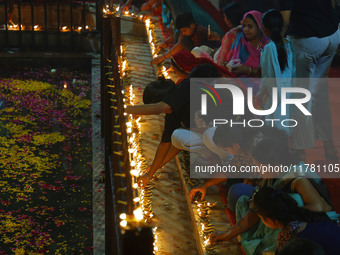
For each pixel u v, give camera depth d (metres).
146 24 10.22
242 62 6.33
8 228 7.16
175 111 4.88
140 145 6.05
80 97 11.94
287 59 5.89
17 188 8.16
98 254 6.54
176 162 5.72
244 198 4.38
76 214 7.57
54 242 6.93
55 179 8.50
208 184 4.84
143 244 2.98
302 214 3.61
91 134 10.17
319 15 6.12
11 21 14.53
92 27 14.73
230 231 4.22
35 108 11.20
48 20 14.68
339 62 10.37
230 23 6.97
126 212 3.85
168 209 4.96
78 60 13.93
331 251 3.50
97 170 8.73
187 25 7.52
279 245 3.73
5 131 10.05
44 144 9.65
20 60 13.67
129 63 8.68
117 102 5.61
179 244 4.49
